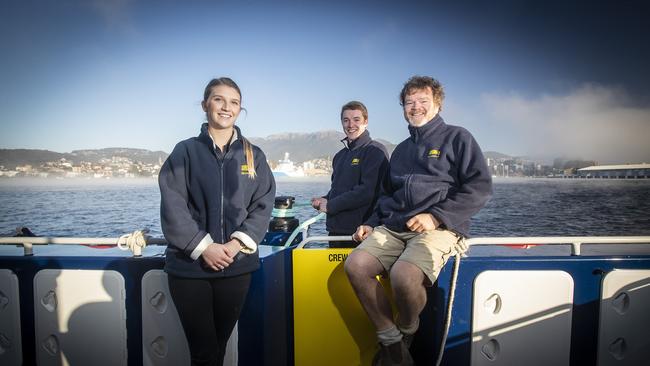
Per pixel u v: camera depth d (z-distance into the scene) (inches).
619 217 1711.4
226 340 67.2
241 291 65.8
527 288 76.7
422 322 80.0
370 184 103.9
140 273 78.6
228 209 66.0
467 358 78.4
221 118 67.2
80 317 80.1
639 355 76.5
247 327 73.9
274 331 79.0
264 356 74.0
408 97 81.2
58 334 80.6
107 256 80.0
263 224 67.2
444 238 71.1
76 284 80.0
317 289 80.5
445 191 75.9
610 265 76.2
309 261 80.6
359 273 70.6
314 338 81.0
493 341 77.8
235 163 67.9
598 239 75.4
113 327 79.6
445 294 77.6
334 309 80.2
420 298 67.7
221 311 65.3
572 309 76.6
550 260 76.4
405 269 66.6
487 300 77.2
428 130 80.3
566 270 76.4
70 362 80.8
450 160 76.4
